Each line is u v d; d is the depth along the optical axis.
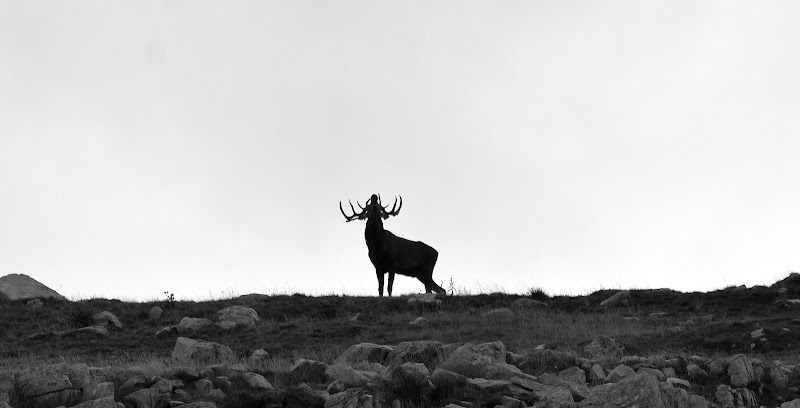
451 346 65.62
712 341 82.12
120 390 51.91
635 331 89.44
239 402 50.81
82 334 93.69
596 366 60.12
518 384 53.78
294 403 51.03
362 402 49.41
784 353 78.06
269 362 70.31
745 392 57.59
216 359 74.06
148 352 85.19
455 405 50.16
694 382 60.31
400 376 54.69
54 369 52.06
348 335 91.50
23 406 49.50
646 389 47.91
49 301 107.38
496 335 89.06
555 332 90.31
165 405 49.59
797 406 53.19
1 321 98.75
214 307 106.56
